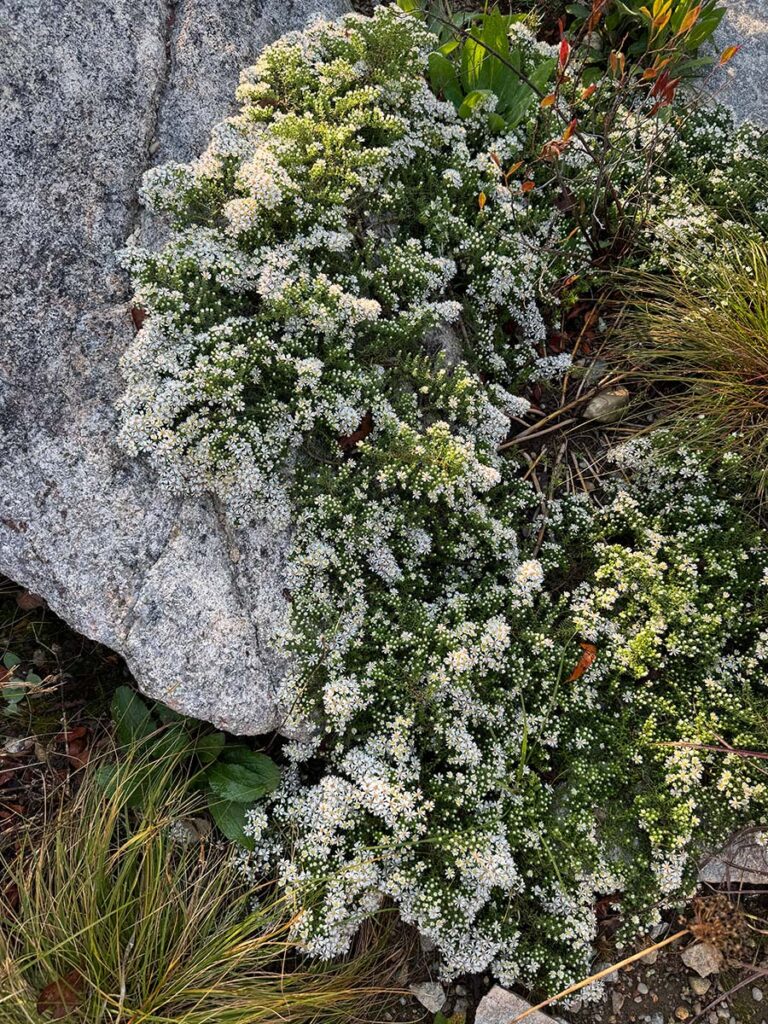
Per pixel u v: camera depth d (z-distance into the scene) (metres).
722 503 0.85
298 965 0.71
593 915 0.71
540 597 0.80
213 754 0.74
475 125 0.98
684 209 0.97
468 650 0.72
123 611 0.70
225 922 0.69
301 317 0.75
